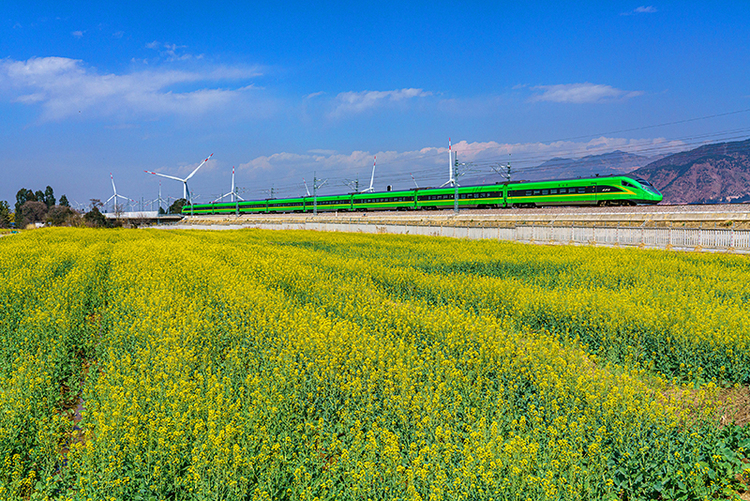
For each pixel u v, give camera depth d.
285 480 5.56
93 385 7.91
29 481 5.55
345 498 5.39
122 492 5.32
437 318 11.07
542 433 6.44
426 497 5.24
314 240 38.81
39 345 9.23
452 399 7.10
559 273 18.67
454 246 30.70
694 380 8.93
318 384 7.76
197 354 9.14
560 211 48.75
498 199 58.69
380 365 8.20
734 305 12.70
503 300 13.43
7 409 6.45
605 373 8.55
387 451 5.47
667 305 12.35
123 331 10.00
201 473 5.34
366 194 75.62
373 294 14.12
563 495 5.18
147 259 20.03
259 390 7.40
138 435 5.96
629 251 26.27
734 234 26.91
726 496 5.62
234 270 17.84
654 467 5.74
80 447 5.84
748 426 6.77
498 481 5.20
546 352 9.00
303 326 10.05
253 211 96.56
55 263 19.52
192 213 113.88
